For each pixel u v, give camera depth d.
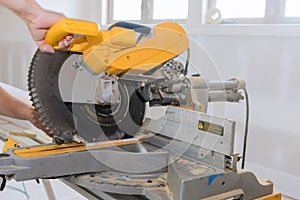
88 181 0.75
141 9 3.49
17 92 2.03
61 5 3.70
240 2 2.63
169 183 0.73
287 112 2.24
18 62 3.55
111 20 3.88
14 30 3.50
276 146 2.32
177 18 3.11
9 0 0.73
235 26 2.45
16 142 1.00
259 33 2.31
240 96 0.95
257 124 2.41
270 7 2.44
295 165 2.22
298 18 2.30
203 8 2.70
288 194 2.25
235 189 0.76
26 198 1.47
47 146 0.79
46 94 0.79
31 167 0.69
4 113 1.04
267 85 2.34
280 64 2.25
